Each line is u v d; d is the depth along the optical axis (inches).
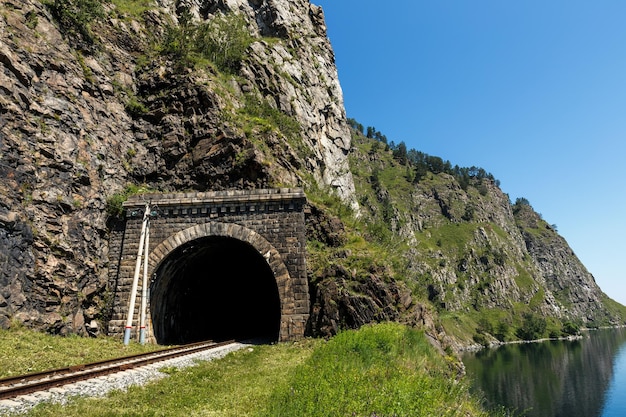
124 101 1386.6
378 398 366.3
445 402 425.4
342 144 2940.5
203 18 2391.7
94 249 1032.2
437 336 1083.9
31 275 839.7
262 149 1411.2
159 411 381.4
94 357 691.4
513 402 1811.0
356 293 992.9
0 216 794.2
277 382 513.3
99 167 1127.0
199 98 1427.2
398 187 7706.7
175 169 1348.4
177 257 1088.2
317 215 1264.8
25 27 1047.6
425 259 5689.0
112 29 1475.1
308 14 3225.9
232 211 1064.2
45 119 997.2
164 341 1101.1
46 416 330.0
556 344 4596.5
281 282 1010.1
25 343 687.1
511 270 6624.0
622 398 1952.5
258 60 2155.5
